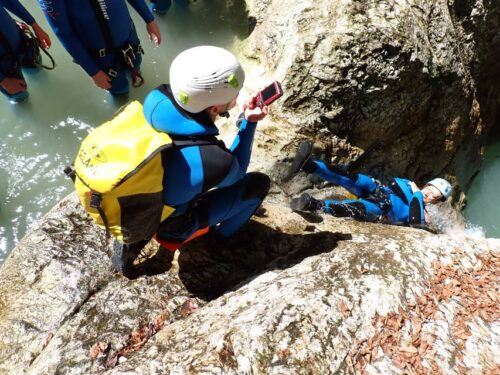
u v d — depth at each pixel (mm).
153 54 4945
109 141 1905
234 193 2404
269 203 3348
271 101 2033
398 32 3885
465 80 4570
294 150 3850
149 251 2836
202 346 2094
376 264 2514
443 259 2643
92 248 2840
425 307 2322
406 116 4258
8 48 3791
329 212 3416
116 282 2688
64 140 4320
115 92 4383
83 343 2367
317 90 3881
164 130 1887
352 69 3818
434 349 2129
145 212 2023
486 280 2559
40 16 5121
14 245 3793
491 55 4980
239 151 2152
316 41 3893
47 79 4562
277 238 2982
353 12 3863
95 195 1924
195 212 2359
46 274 2699
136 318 2502
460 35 4562
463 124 4871
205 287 2682
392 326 2188
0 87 4094
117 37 3701
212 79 1747
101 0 3379
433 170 4879
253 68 4465
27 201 3990
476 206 5758
